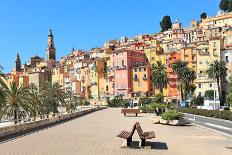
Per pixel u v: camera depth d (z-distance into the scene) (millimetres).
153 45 163125
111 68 154875
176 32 185375
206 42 134625
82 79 175500
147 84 142750
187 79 121188
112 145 19938
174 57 139125
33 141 21859
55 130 30938
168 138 24328
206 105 98938
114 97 145750
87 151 17438
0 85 35312
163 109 52531
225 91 117438
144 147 18828
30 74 198625
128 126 36750
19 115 50281
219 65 112625
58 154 16359
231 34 139000
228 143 21688
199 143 21531
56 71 198625
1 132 24375
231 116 45062
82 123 41844
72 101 115625
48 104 77000
